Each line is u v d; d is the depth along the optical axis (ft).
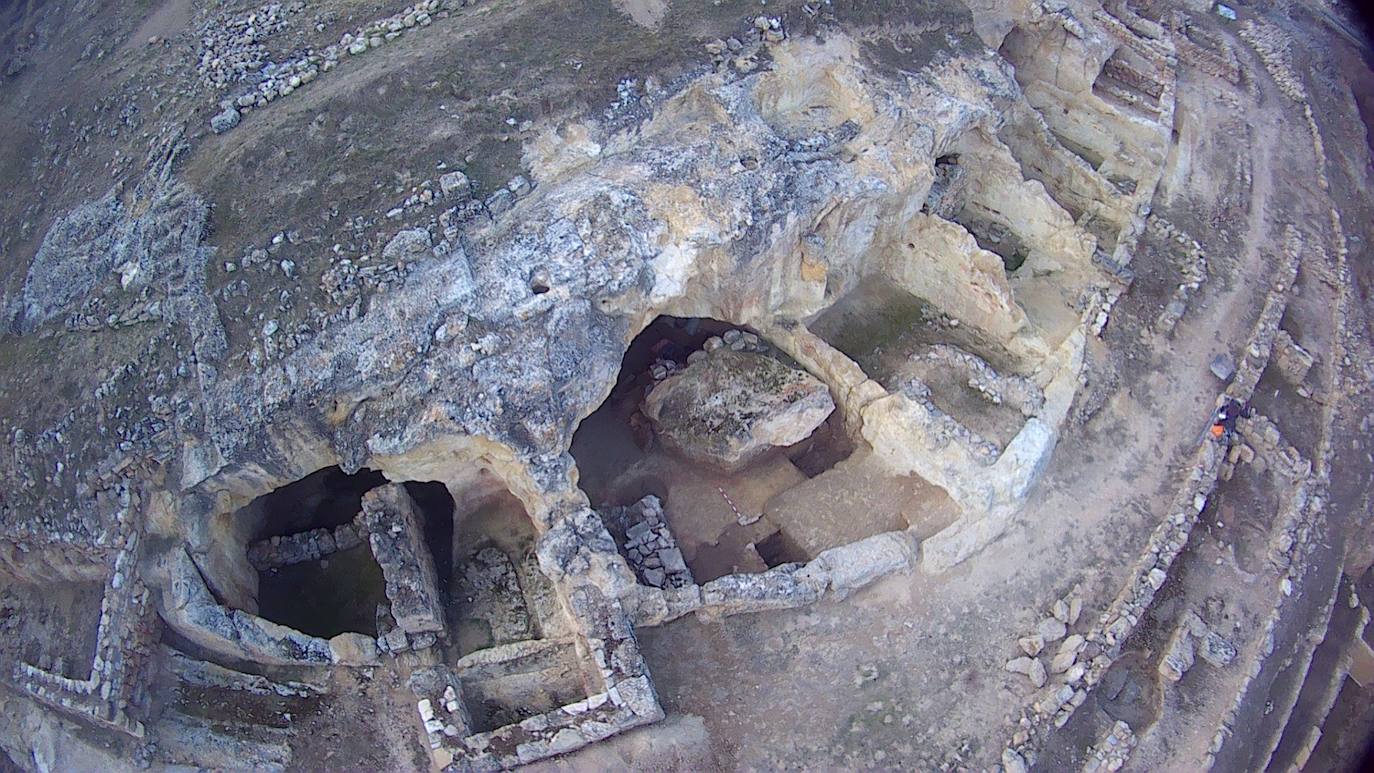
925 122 64.13
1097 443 63.36
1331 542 64.34
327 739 51.11
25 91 69.21
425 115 57.88
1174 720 54.75
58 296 56.90
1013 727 52.60
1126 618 55.88
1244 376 67.26
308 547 59.11
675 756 50.60
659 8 64.85
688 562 60.03
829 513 60.85
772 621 55.88
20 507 52.60
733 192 56.44
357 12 65.57
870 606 56.39
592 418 66.74
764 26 64.03
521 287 52.60
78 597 53.47
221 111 59.98
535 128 57.57
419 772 50.14
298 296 52.60
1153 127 79.87
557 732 49.34
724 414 61.46
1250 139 83.97
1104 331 67.82
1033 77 82.58
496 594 57.62
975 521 58.18
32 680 50.39
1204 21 98.12
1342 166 86.12
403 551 54.39
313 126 57.57
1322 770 61.11
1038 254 73.51
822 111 65.31
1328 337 72.69
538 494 52.37
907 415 59.82
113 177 59.88
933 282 69.51
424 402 50.72
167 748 49.78
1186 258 73.41
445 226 53.83
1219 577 59.88
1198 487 61.41
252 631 51.37
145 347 52.85
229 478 51.98
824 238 62.80
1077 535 59.52
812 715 52.75
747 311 62.85
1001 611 56.49
